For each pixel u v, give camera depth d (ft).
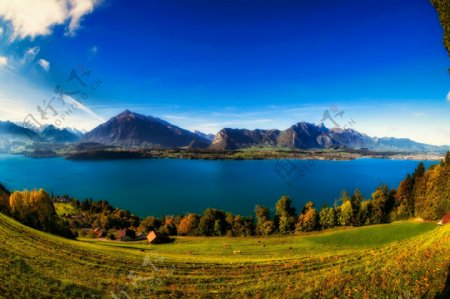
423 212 264.11
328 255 141.08
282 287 99.30
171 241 258.37
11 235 135.64
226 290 99.09
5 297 73.00
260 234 286.87
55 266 104.88
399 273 86.12
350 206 291.79
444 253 87.10
